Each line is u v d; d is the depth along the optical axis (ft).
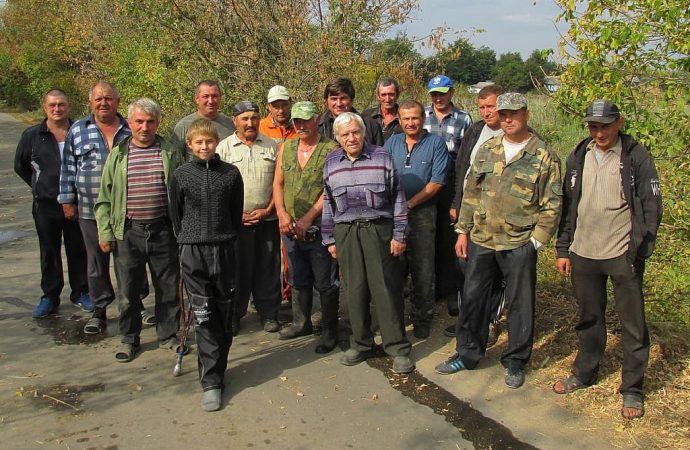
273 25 30.86
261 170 15.71
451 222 16.63
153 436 11.44
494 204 12.66
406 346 14.03
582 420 11.71
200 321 12.53
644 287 16.52
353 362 14.35
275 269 16.33
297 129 14.96
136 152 14.21
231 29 32.50
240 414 12.21
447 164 15.24
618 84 15.52
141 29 39.11
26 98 112.37
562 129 27.14
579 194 11.86
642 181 11.11
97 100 15.19
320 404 12.59
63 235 17.57
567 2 15.81
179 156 14.60
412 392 13.03
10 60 106.22
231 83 32.65
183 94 36.09
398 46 32.63
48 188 16.84
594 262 11.70
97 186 15.47
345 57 29.60
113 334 16.11
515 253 12.63
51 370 14.08
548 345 14.55
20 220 29.19
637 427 11.32
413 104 14.80
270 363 14.53
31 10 87.56
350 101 17.06
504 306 15.56
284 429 11.66
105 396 12.93
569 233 12.28
